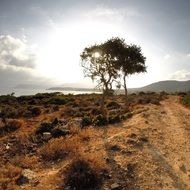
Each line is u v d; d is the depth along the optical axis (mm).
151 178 12266
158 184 11703
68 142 17984
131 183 11766
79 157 13211
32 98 63969
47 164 15219
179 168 13805
